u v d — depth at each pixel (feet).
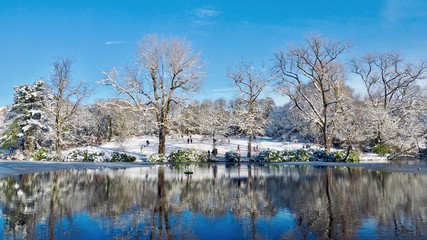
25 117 143.43
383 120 143.74
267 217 27.55
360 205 32.32
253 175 64.34
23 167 81.92
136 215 28.27
